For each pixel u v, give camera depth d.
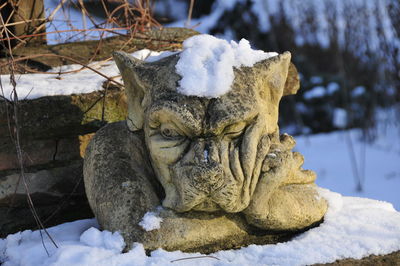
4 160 2.83
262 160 2.26
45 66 3.31
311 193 2.57
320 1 7.37
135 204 2.33
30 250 2.35
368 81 7.01
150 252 2.26
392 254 2.37
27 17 3.67
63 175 2.96
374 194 5.28
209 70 2.23
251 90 2.24
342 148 6.49
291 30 7.29
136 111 2.41
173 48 3.61
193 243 2.31
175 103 2.17
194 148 2.18
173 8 7.38
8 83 2.89
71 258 2.20
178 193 2.26
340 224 2.52
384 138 6.77
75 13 5.36
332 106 7.02
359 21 7.11
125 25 4.09
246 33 7.19
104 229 2.38
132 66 2.34
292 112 6.95
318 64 7.25
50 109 2.80
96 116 2.91
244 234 2.42
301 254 2.29
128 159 2.46
